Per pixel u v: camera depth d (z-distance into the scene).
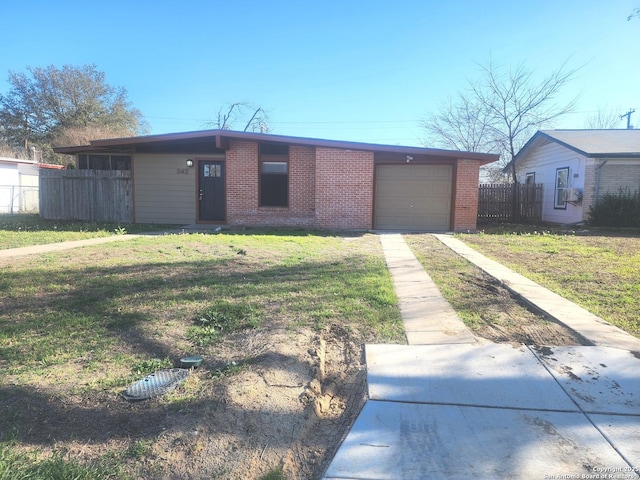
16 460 2.48
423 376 3.73
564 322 4.97
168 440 2.74
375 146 14.95
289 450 2.77
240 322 4.87
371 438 2.88
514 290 6.41
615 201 15.93
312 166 15.63
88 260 8.40
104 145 15.70
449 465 2.60
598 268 8.09
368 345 4.38
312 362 3.89
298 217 15.77
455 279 7.22
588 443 2.80
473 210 15.32
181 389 3.39
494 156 14.76
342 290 6.23
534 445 2.79
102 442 2.73
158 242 10.97
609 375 3.72
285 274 7.25
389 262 8.73
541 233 14.45
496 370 3.82
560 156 18.92
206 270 7.50
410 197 15.68
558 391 3.46
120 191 16.47
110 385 3.43
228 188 15.84
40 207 17.06
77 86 43.69
